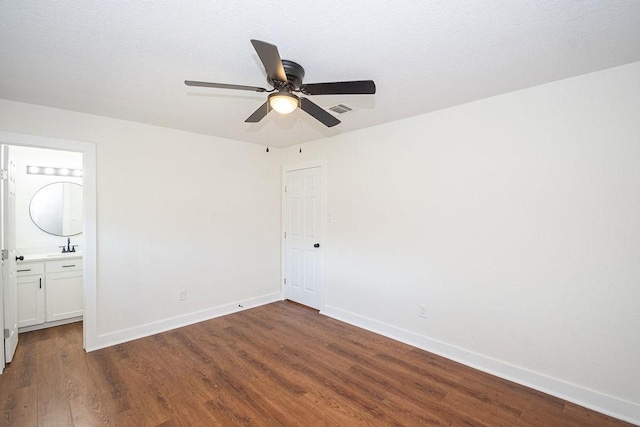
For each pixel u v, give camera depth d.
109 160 3.02
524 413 2.04
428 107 2.74
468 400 2.17
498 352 2.49
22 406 2.08
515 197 2.39
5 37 1.63
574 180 2.14
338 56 1.84
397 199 3.14
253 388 2.30
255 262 4.25
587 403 2.10
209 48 1.77
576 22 1.51
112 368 2.57
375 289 3.35
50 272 3.45
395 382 2.39
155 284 3.33
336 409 2.07
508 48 1.76
